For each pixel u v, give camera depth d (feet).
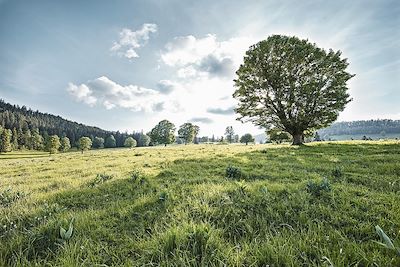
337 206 17.52
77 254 11.88
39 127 607.37
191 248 11.84
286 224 14.48
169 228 13.97
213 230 13.50
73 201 24.12
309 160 48.24
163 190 23.30
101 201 23.90
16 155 349.61
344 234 13.24
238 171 32.89
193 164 48.44
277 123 115.55
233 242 13.25
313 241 12.10
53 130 613.52
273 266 10.27
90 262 11.34
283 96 107.34
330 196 19.58
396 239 11.64
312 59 102.83
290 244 11.97
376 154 52.75
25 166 71.00
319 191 20.45
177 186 27.30
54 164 70.79
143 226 15.83
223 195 20.02
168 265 10.52
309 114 104.83
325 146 81.00
